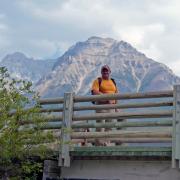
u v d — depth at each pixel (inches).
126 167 475.5
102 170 486.6
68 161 494.3
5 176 478.9
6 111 443.2
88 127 497.4
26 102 450.0
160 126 467.2
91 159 493.0
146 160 466.6
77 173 499.2
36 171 510.0
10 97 442.0
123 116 485.4
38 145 465.4
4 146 440.8
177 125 450.3
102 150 481.4
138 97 479.5
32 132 455.2
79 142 521.3
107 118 491.8
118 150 473.7
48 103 515.2
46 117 500.4
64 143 489.4
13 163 481.7
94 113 497.7
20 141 447.2
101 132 491.5
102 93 525.3
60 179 507.5
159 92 470.0
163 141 494.6
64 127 502.3
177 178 450.6
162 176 457.7
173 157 444.1
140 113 477.7
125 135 480.1
